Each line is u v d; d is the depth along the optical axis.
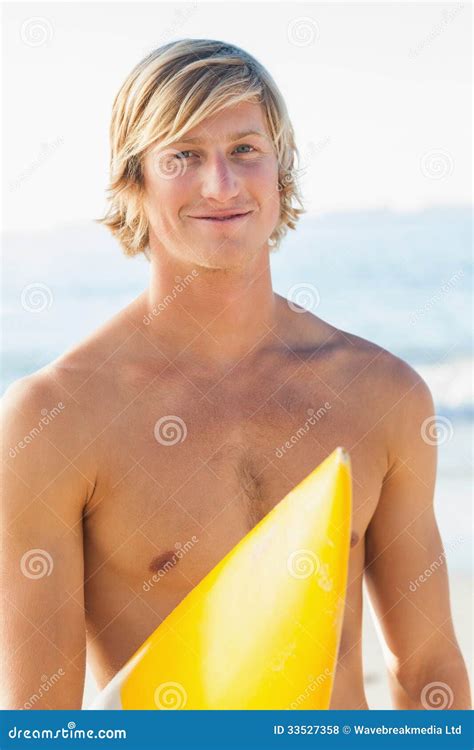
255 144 2.19
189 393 2.29
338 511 1.95
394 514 2.44
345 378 2.39
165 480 2.24
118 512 2.23
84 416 2.22
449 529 7.28
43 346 14.67
